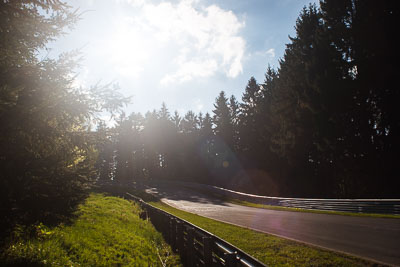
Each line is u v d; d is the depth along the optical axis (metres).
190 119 96.56
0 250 4.98
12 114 4.50
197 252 7.08
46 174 5.00
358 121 28.98
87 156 6.29
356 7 28.22
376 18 26.19
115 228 11.09
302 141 35.69
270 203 26.72
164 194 41.72
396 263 6.07
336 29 29.80
